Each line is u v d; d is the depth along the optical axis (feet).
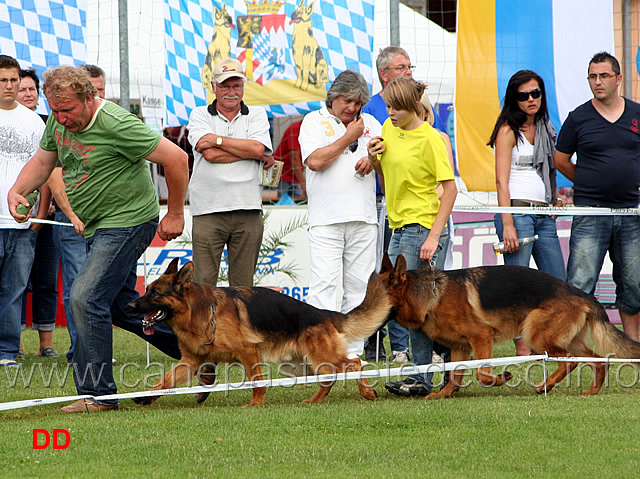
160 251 54.34
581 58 46.19
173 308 28.25
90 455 21.27
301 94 47.85
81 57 50.80
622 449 21.43
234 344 28.89
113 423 25.17
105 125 27.45
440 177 30.73
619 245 37.93
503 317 30.94
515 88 36.70
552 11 46.01
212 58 48.24
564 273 37.29
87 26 51.93
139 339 52.70
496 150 37.55
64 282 40.65
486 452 21.22
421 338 32.24
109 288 28.40
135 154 27.96
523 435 22.99
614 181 37.09
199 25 48.19
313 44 47.42
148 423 25.11
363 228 36.68
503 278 31.30
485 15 46.24
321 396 30.22
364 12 46.80
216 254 36.19
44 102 50.01
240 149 35.29
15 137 40.45
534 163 37.11
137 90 53.62
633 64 50.06
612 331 31.17
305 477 18.97
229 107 35.94
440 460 20.54
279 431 23.89
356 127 35.24
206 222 35.81
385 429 24.06
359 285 37.17
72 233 40.40
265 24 47.83
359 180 36.32
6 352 40.40
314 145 36.06
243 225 36.17
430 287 30.76
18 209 29.84
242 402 30.48
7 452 21.62
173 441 22.72
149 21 53.62
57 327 61.93
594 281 38.06
